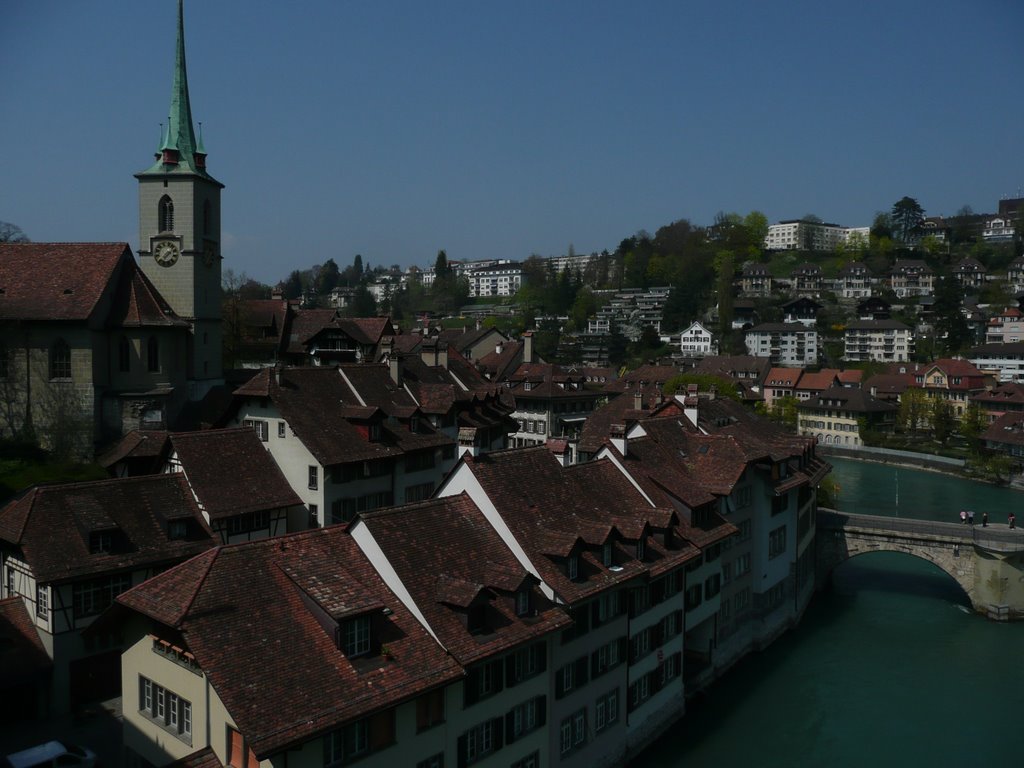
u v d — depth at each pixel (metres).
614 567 41.09
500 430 79.69
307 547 32.03
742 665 58.88
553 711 37.12
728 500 56.31
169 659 29.08
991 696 54.38
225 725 26.84
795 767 45.00
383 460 57.22
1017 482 118.31
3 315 63.16
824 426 164.12
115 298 67.50
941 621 68.81
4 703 39.25
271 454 54.38
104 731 38.41
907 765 45.66
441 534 36.00
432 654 30.58
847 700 53.62
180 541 45.38
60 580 39.44
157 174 75.06
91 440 64.06
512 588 34.22
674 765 44.53
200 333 77.06
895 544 73.12
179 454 48.94
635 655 43.91
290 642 27.92
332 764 27.14
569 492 43.94
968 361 176.88
